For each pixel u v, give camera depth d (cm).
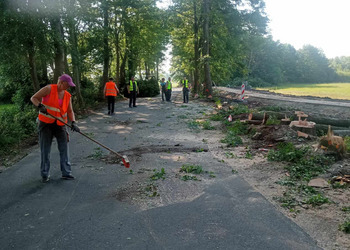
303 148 677
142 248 321
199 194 468
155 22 2814
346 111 1315
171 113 1548
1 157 775
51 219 396
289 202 432
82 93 2241
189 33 3044
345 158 630
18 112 1373
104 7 2177
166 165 630
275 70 8050
